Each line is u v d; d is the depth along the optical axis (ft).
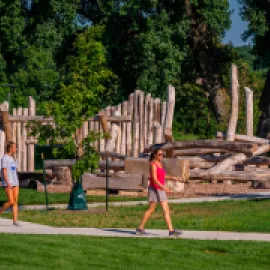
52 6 355.56
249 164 211.61
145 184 194.90
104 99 359.25
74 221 143.13
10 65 386.11
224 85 377.50
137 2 336.29
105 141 239.30
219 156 212.64
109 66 352.69
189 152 214.28
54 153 164.86
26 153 249.55
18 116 245.65
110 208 165.48
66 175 211.41
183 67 393.50
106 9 351.67
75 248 109.40
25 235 119.85
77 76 163.84
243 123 322.55
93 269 97.71
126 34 355.15
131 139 242.58
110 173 197.47
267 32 374.02
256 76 423.23
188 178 201.05
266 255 109.09
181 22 348.18
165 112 240.12
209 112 368.27
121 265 100.32
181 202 174.70
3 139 241.55
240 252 110.63
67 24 366.02
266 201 171.22
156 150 122.72
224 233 127.44
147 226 136.67
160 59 344.49
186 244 115.24
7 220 143.84
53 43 366.02
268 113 359.87
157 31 344.69
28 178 216.13
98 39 338.95
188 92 364.17
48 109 163.43
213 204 169.07
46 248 108.47
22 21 351.46
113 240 116.98
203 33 371.15
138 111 241.14
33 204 178.09
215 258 106.63
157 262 102.58
